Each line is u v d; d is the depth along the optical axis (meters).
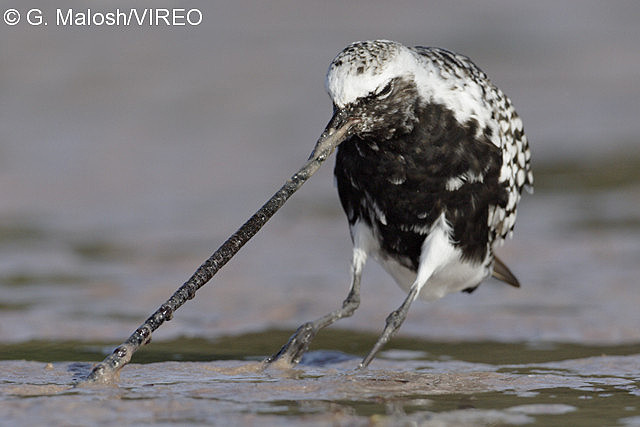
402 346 10.34
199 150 22.55
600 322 11.12
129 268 14.30
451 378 8.42
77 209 18.34
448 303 12.34
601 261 14.32
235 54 28.28
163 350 10.01
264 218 8.39
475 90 9.45
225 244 8.30
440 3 33.69
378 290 13.09
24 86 26.16
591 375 8.63
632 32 31.58
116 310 11.87
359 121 8.80
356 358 9.69
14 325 10.98
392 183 9.34
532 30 31.58
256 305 12.27
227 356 9.71
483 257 10.03
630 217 17.14
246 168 21.34
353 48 8.91
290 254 15.27
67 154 22.12
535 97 26.14
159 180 20.42
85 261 14.79
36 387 7.84
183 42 29.06
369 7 32.91
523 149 10.47
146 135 23.56
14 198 19.02
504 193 9.87
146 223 17.38
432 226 9.53
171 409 7.15
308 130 23.64
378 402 7.48
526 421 6.93
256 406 7.28
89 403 7.31
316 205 18.84
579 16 33.03
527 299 12.39
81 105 25.33
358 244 9.91
